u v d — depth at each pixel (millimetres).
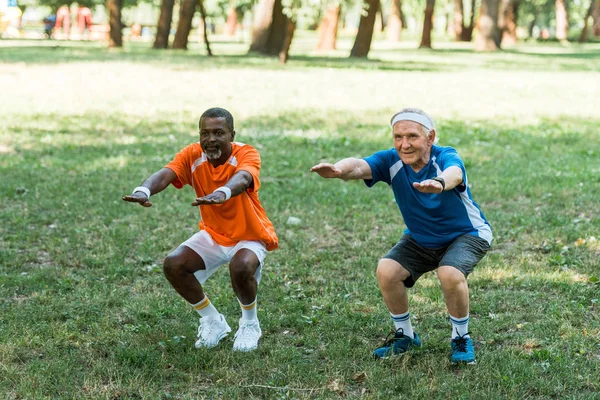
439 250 4344
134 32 49594
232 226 4410
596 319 4965
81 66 22375
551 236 6812
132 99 15695
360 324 4918
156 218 7387
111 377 4137
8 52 28375
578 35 62562
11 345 4500
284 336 4746
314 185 8703
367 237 6887
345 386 4090
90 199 7957
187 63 24344
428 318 5004
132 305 5188
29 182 8641
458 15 54250
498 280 5742
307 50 36625
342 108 15297
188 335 4727
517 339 4648
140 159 10039
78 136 11594
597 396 3912
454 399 3895
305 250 6504
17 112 13547
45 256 6328
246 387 4051
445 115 14781
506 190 8516
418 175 4219
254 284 4414
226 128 4273
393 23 52406
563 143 11828
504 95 18438
